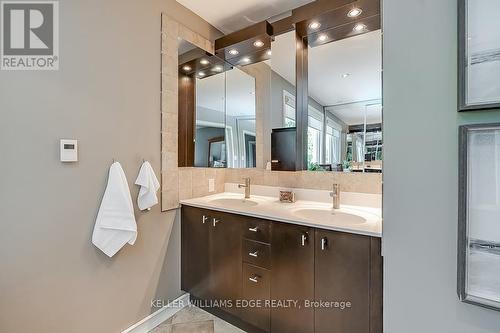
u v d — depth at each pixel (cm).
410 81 70
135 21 169
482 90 60
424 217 69
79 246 142
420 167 69
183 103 216
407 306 72
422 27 69
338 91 193
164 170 192
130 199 158
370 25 183
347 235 133
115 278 160
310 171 206
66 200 136
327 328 139
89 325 146
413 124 70
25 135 122
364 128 184
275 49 217
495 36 58
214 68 240
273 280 160
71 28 137
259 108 231
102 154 151
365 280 127
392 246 74
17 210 119
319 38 200
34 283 125
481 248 61
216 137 245
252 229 169
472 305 63
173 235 202
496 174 59
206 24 227
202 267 197
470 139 62
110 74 155
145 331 178
